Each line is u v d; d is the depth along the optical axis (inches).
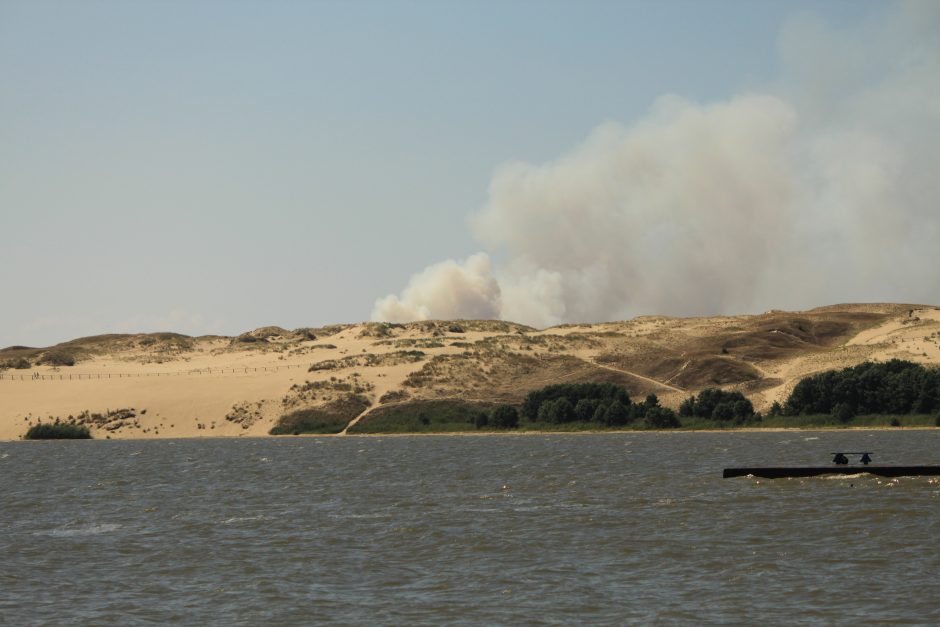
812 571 2805.1
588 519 3831.2
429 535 3523.6
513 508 4247.0
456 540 3410.4
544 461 6914.4
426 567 3002.0
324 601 2610.7
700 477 5349.4
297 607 2554.1
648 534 3452.3
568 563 3002.0
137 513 4421.8
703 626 2304.4
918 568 2810.0
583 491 4835.1
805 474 5093.5
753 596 2554.1
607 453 7588.6
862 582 2662.4
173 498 5022.1
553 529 3609.7
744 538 3324.3
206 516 4239.7
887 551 3048.7
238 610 2539.4
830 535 3334.2
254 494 5132.9
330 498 4842.5
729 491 4608.8
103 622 2447.1
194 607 2583.7
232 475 6402.6
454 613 2463.1
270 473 6486.2
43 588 2819.9
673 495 4530.0
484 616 2428.6
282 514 4244.6
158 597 2696.9
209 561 3166.8
